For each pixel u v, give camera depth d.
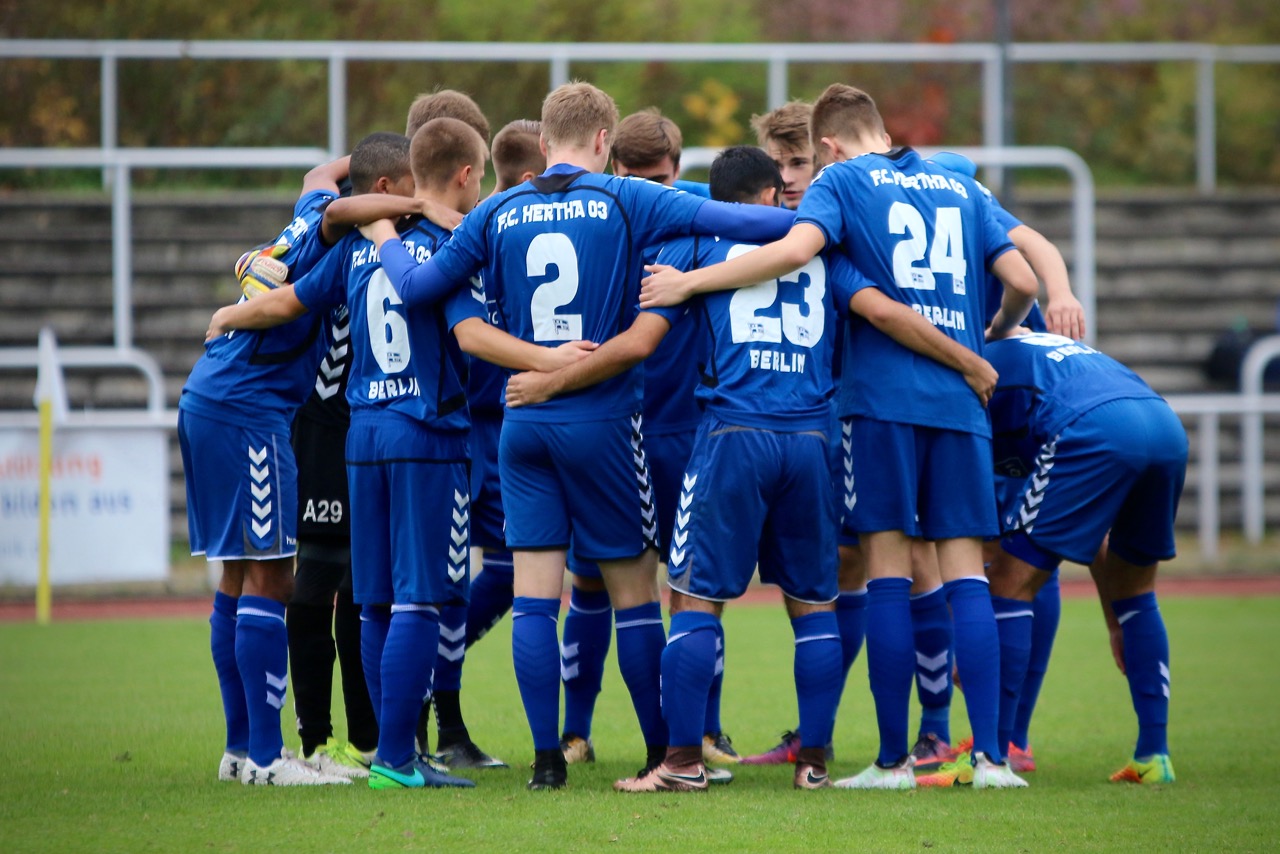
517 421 16.08
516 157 18.83
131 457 35.03
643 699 16.56
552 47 47.25
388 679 16.17
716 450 15.79
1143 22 63.66
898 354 16.31
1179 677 25.45
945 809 14.95
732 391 15.87
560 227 16.03
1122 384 17.27
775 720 22.12
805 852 13.06
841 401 16.77
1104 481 16.78
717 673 19.05
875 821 14.31
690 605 15.96
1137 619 17.58
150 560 35.12
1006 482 18.47
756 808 14.91
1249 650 28.34
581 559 16.81
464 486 16.61
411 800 15.41
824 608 16.44
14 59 52.94
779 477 15.90
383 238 16.41
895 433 16.20
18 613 34.31
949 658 18.17
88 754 18.55
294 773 16.56
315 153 43.00
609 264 16.08
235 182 53.19
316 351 17.47
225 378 16.78
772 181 17.64
